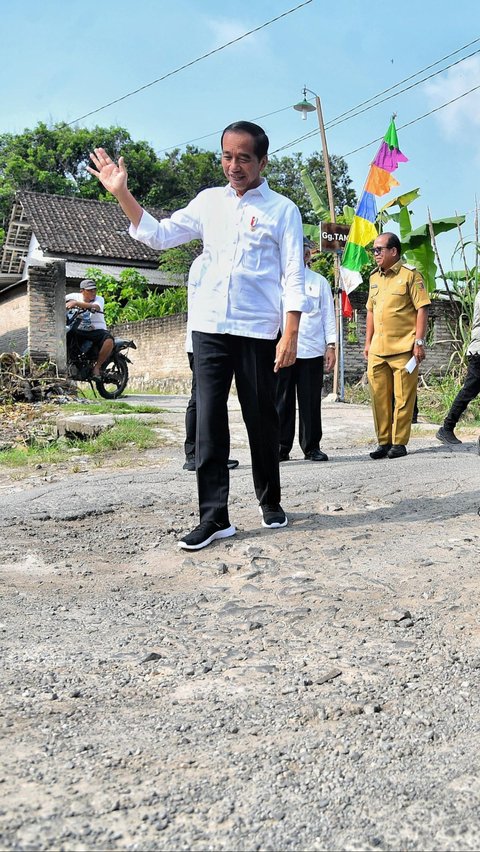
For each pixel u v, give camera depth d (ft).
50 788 5.95
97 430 27.58
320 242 44.21
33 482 21.07
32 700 7.57
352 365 49.67
